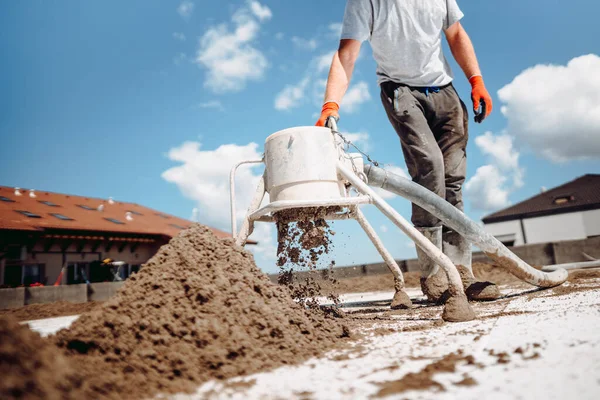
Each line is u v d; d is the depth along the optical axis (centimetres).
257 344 155
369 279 995
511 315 223
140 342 143
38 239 1739
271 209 246
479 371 115
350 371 129
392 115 351
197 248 199
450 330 194
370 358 145
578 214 2862
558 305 243
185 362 132
